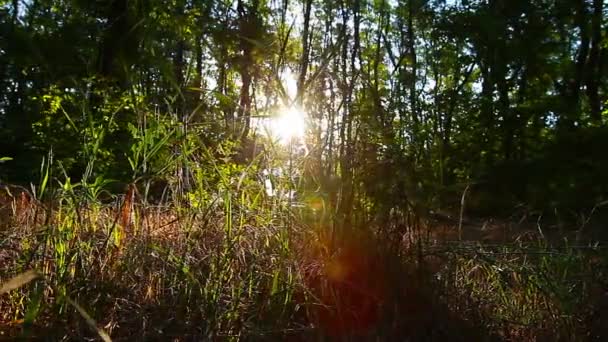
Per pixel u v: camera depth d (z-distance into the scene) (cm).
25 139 1146
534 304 377
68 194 333
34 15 1350
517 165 1305
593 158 1261
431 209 426
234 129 399
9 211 408
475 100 1888
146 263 329
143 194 384
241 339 308
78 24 1216
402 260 371
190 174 375
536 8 1973
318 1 419
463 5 2005
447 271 380
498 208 1148
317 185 372
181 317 306
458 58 2111
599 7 1952
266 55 415
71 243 315
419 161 410
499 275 384
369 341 331
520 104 1892
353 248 358
